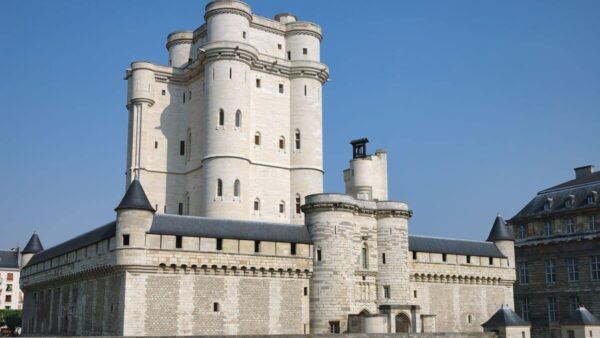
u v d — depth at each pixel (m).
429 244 64.19
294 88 73.00
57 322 58.94
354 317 52.94
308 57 74.50
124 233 46.81
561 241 77.50
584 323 61.75
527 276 81.12
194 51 75.62
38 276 64.69
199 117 70.00
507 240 70.62
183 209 70.69
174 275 47.78
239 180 64.50
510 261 70.25
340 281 53.66
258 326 50.50
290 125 72.44
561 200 80.69
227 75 66.12
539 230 81.12
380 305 56.34
